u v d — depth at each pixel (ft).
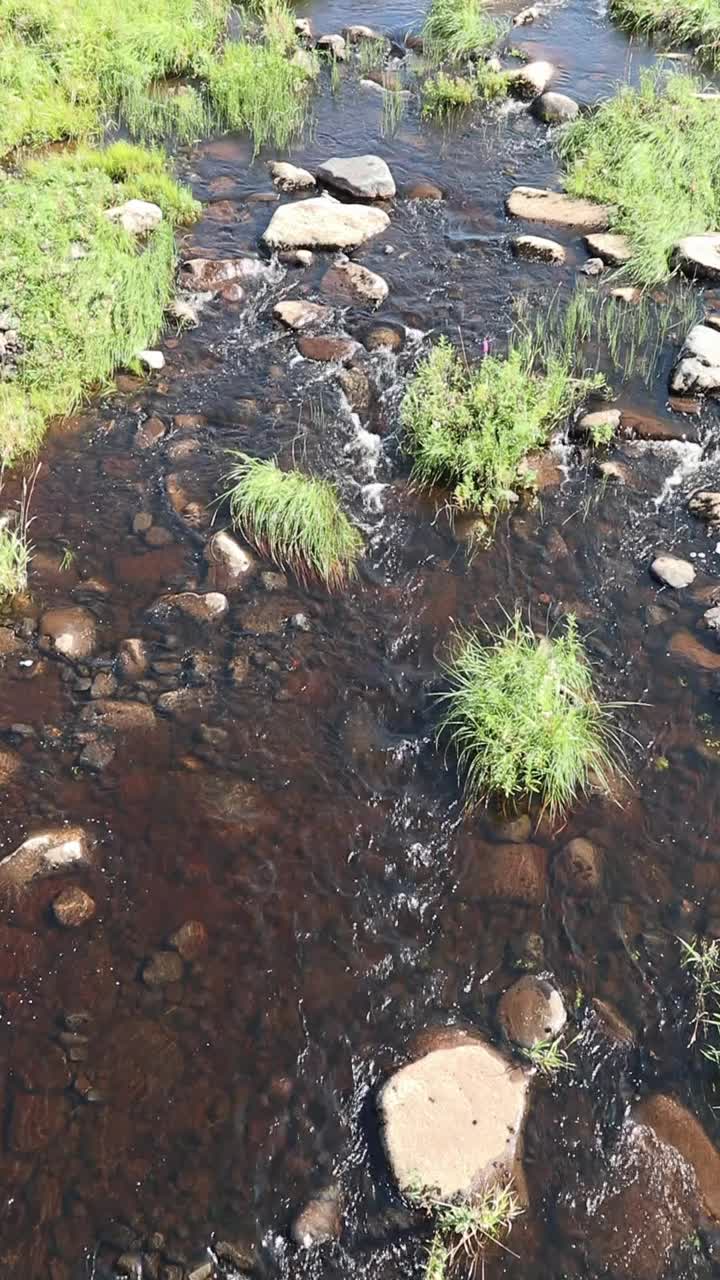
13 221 22.57
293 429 20.01
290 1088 12.09
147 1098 12.00
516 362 19.69
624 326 22.29
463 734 15.05
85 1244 11.07
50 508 18.47
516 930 13.29
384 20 37.11
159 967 12.97
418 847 14.07
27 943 13.14
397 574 17.46
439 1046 12.30
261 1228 11.18
